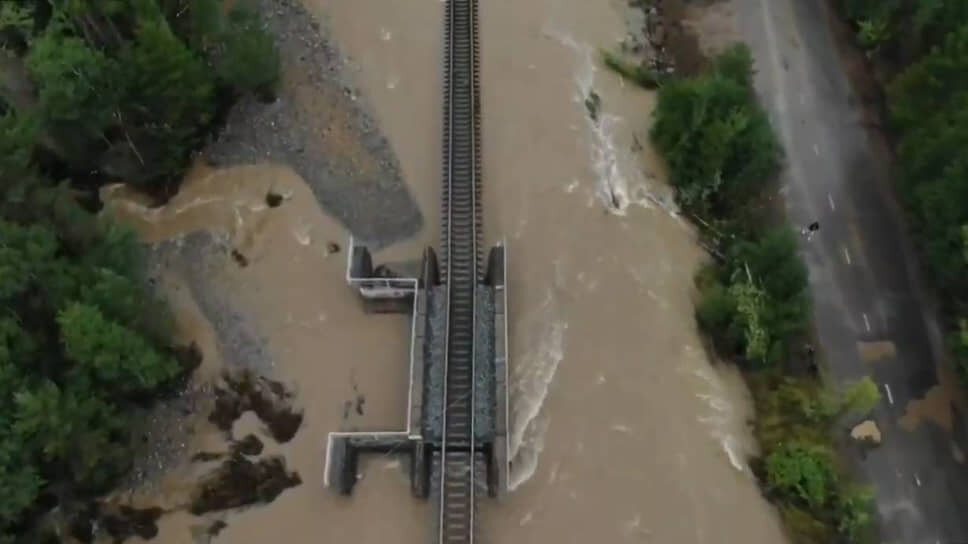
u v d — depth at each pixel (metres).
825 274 44.38
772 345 40.31
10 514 34.53
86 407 36.41
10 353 35.75
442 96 49.47
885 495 38.97
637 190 46.75
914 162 41.91
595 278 43.91
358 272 42.75
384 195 46.16
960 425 40.47
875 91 50.22
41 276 36.56
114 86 42.72
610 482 38.69
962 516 38.47
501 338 40.75
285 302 43.53
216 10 44.72
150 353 37.94
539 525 37.81
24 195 38.78
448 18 51.56
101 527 38.44
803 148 48.41
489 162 47.25
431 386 39.97
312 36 51.38
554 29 52.56
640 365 41.44
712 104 44.34
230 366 41.91
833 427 40.28
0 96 44.66
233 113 48.50
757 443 39.91
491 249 43.62
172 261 44.75
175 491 39.22
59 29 42.69
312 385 41.47
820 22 53.16
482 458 38.84
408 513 38.34
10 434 34.59
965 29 41.41
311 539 38.03
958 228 38.66
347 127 48.34
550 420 40.19
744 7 53.94
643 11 53.88
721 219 46.03
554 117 48.97
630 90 50.78
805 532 37.47
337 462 38.59
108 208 44.78
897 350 42.31
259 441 40.28
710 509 38.09
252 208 46.25
